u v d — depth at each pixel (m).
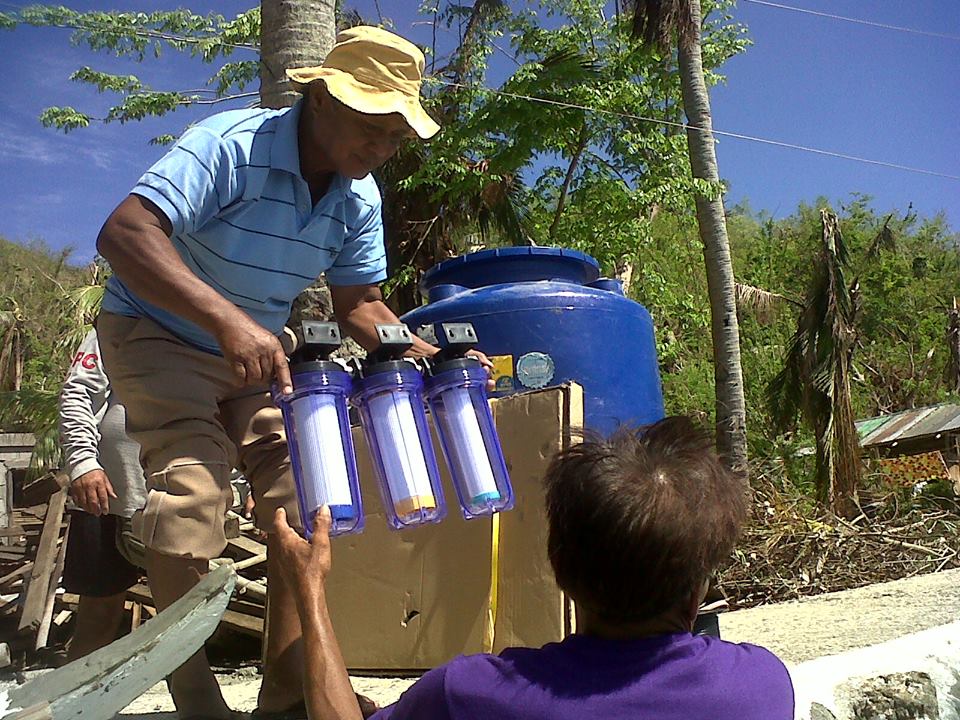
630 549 1.52
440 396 2.39
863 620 4.40
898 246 35.44
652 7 12.64
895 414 20.84
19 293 33.66
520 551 3.26
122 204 2.31
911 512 9.81
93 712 1.80
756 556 7.67
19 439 12.09
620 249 13.79
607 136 14.41
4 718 1.65
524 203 15.08
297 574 1.91
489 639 3.25
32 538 7.90
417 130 2.42
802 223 33.62
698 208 12.55
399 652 3.50
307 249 2.62
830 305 13.17
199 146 2.38
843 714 2.76
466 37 14.96
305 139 2.54
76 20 13.44
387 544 3.62
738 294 18.84
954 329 28.27
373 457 2.30
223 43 14.46
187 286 2.21
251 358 2.15
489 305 4.16
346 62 2.48
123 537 4.02
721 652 1.58
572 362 4.09
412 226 14.46
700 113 12.66
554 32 15.87
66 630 6.72
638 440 1.67
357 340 2.96
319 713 1.79
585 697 1.51
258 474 2.63
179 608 1.91
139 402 2.50
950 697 2.99
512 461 3.35
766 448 14.46
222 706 2.56
